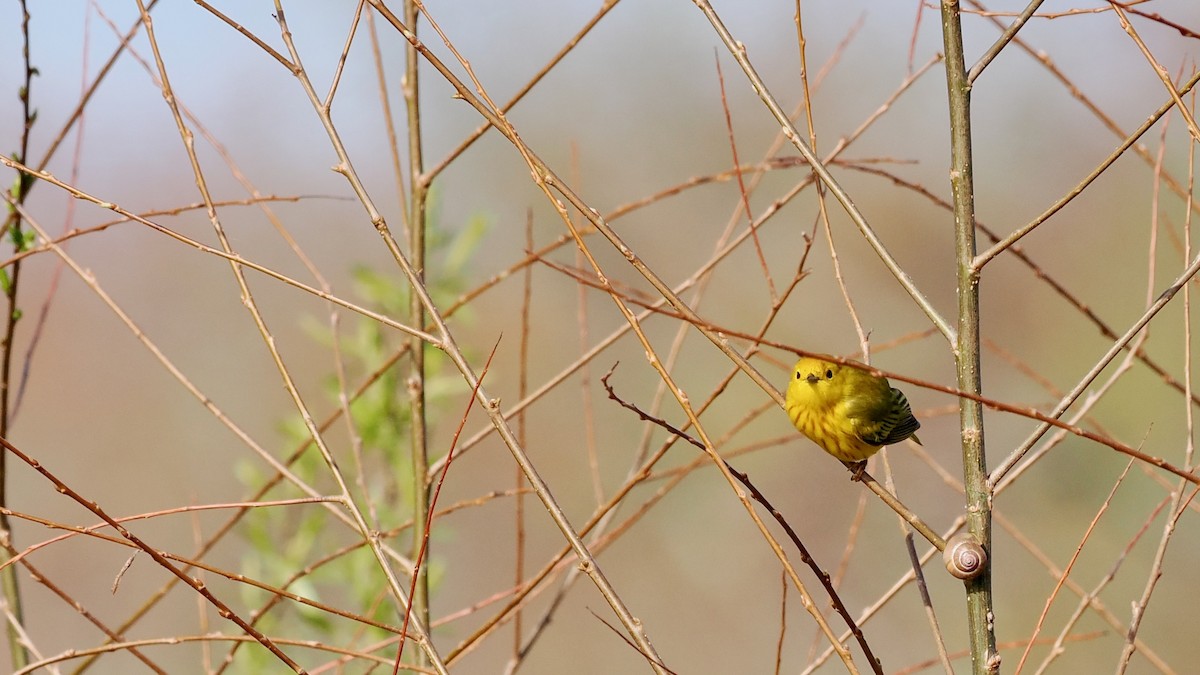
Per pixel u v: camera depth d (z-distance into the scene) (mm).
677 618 16766
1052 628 15922
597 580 4570
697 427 4508
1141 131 4438
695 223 19672
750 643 16484
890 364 18875
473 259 15344
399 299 8766
